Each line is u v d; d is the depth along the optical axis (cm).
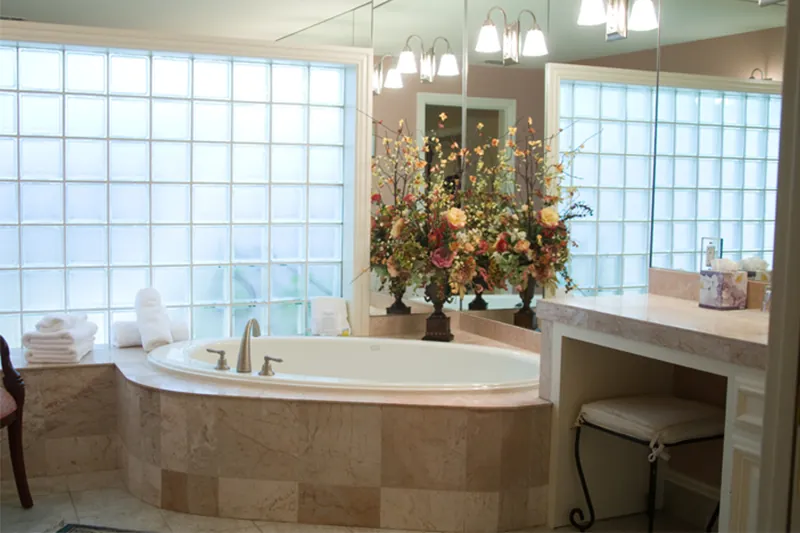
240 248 457
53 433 366
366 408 300
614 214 358
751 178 294
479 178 430
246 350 337
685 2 321
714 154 310
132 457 339
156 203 441
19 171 417
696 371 321
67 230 428
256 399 306
